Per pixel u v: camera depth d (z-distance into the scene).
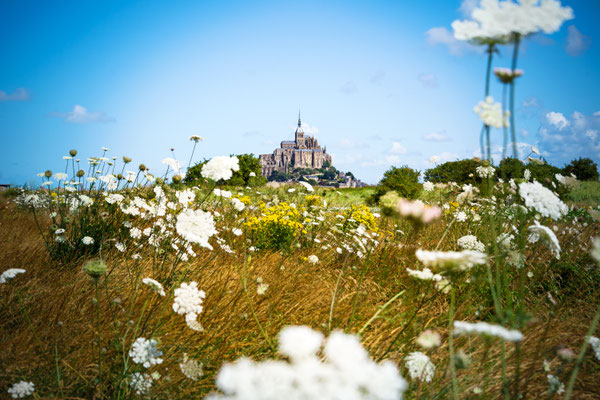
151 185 5.04
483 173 4.22
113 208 4.54
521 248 1.98
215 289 3.05
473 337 2.72
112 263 3.63
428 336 1.68
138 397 2.05
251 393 0.63
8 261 3.25
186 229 2.35
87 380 2.16
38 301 2.76
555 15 1.26
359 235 5.02
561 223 5.47
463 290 3.35
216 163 2.92
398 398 0.68
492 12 1.31
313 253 5.09
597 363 2.57
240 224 5.20
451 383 2.04
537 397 2.02
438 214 1.76
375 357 2.42
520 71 1.33
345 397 0.62
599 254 1.29
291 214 5.77
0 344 2.23
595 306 3.48
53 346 2.33
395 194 1.84
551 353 2.37
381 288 3.83
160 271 3.44
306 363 0.67
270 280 3.59
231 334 2.51
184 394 2.09
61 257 3.74
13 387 1.87
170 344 2.42
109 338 2.46
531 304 3.40
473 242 3.31
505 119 1.36
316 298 3.31
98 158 4.99
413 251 4.41
